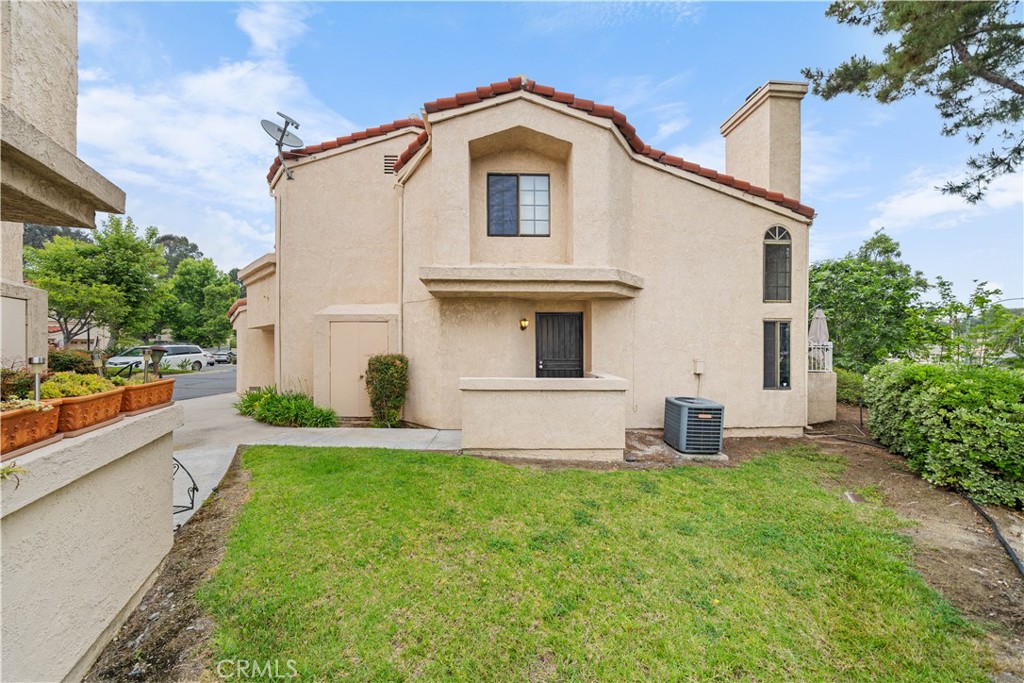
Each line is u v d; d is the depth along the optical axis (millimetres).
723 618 3885
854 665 3445
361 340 11289
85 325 25969
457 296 9648
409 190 10797
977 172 10477
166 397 4609
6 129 2605
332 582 4051
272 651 3309
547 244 9812
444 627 3584
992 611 4055
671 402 8992
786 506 6109
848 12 10000
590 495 6148
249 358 15453
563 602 3930
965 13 8445
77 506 3037
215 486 6207
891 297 15938
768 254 10305
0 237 5555
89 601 3154
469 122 9016
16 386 3525
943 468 6535
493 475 6602
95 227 4109
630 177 9977
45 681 2658
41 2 5203
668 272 10125
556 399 7820
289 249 12398
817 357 11805
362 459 7148
